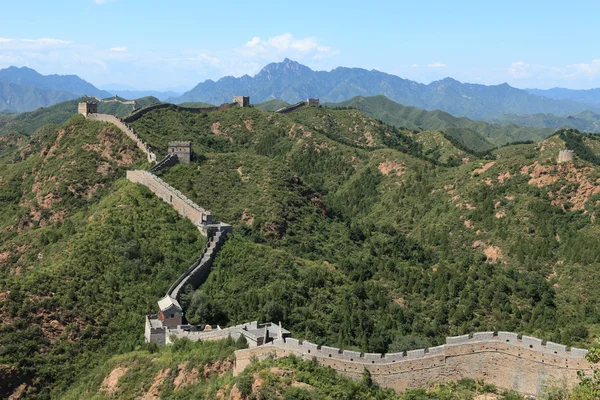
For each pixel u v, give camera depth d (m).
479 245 158.38
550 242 149.50
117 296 98.06
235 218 135.75
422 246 158.00
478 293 124.50
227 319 91.12
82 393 81.12
